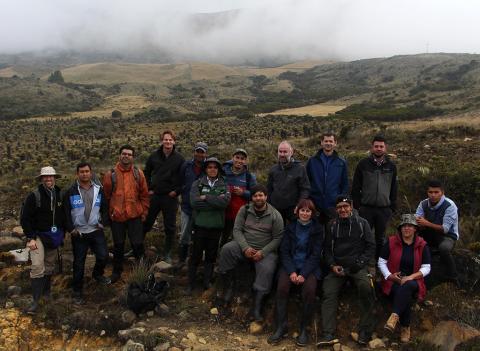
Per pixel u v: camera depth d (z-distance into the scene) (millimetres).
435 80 101875
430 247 5008
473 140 14070
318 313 4531
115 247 5191
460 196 7184
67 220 4871
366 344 4180
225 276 4977
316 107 77438
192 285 5082
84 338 4281
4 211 8750
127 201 5105
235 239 4789
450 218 4801
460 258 4965
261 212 4789
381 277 4832
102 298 4938
